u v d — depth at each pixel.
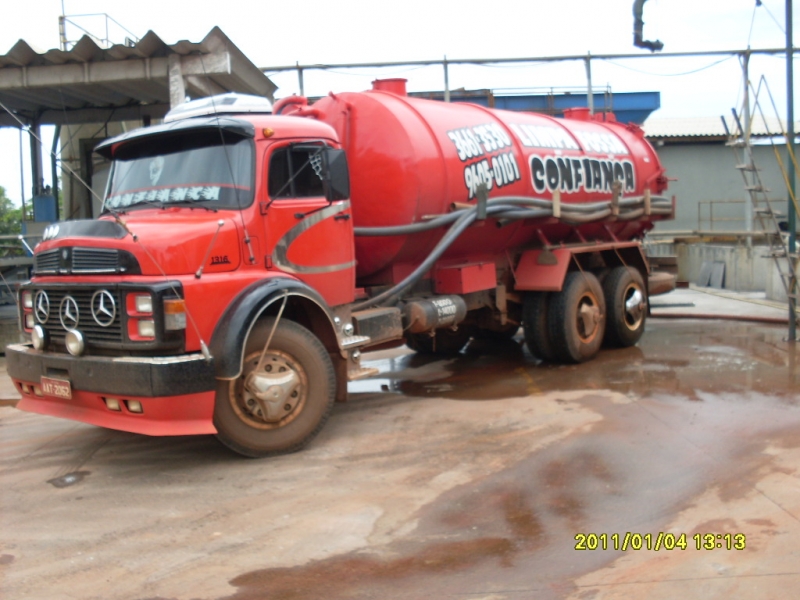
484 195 7.61
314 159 6.33
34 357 5.70
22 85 10.56
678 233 24.88
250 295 5.50
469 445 5.97
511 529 4.41
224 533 4.46
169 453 6.05
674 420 6.42
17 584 3.91
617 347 10.20
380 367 9.66
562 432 6.20
